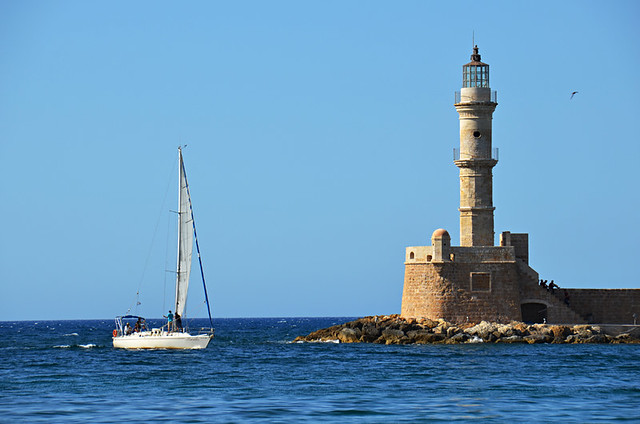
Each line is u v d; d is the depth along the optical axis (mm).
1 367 116625
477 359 119812
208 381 98312
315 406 80625
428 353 129000
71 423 72875
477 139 147875
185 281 140375
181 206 140125
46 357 134250
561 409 79250
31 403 82438
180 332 141250
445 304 145000
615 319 151125
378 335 153125
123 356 131875
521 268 148500
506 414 76875
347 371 107625
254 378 100812
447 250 145000
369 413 77188
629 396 86250
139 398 85375
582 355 123688
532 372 104875
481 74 149625
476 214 147500
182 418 74875
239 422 73250
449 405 81312
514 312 146000
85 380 99438
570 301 151000
